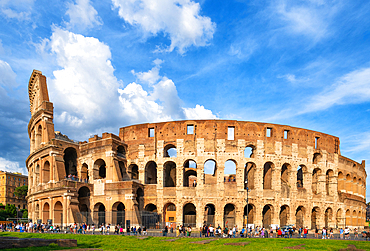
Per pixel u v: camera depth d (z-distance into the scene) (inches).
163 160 3508.9
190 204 3582.7
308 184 3703.3
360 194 4650.6
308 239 2320.4
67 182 3198.8
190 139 3491.6
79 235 2428.6
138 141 3627.0
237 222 3331.7
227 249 1704.0
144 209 3437.5
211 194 3368.6
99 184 3408.0
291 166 3627.0
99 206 3526.1
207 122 3521.2
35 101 4217.5
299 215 3740.2
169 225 3255.4
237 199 3373.5
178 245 1897.1
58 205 3321.9
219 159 3447.3
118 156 3548.2
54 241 1621.6
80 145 3715.6
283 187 3545.8
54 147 3479.3
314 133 3853.3
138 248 1781.5
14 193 7672.2
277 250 1679.4
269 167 3705.7
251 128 3558.1
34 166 3905.0
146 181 3597.4
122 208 3624.5
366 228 4702.3
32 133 4249.5
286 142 3649.1
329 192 3961.6
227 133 3511.3
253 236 2760.8
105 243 1993.1
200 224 3297.2
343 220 3934.5
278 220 3430.1
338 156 4079.7
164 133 3572.8
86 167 3703.3
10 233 2600.9
